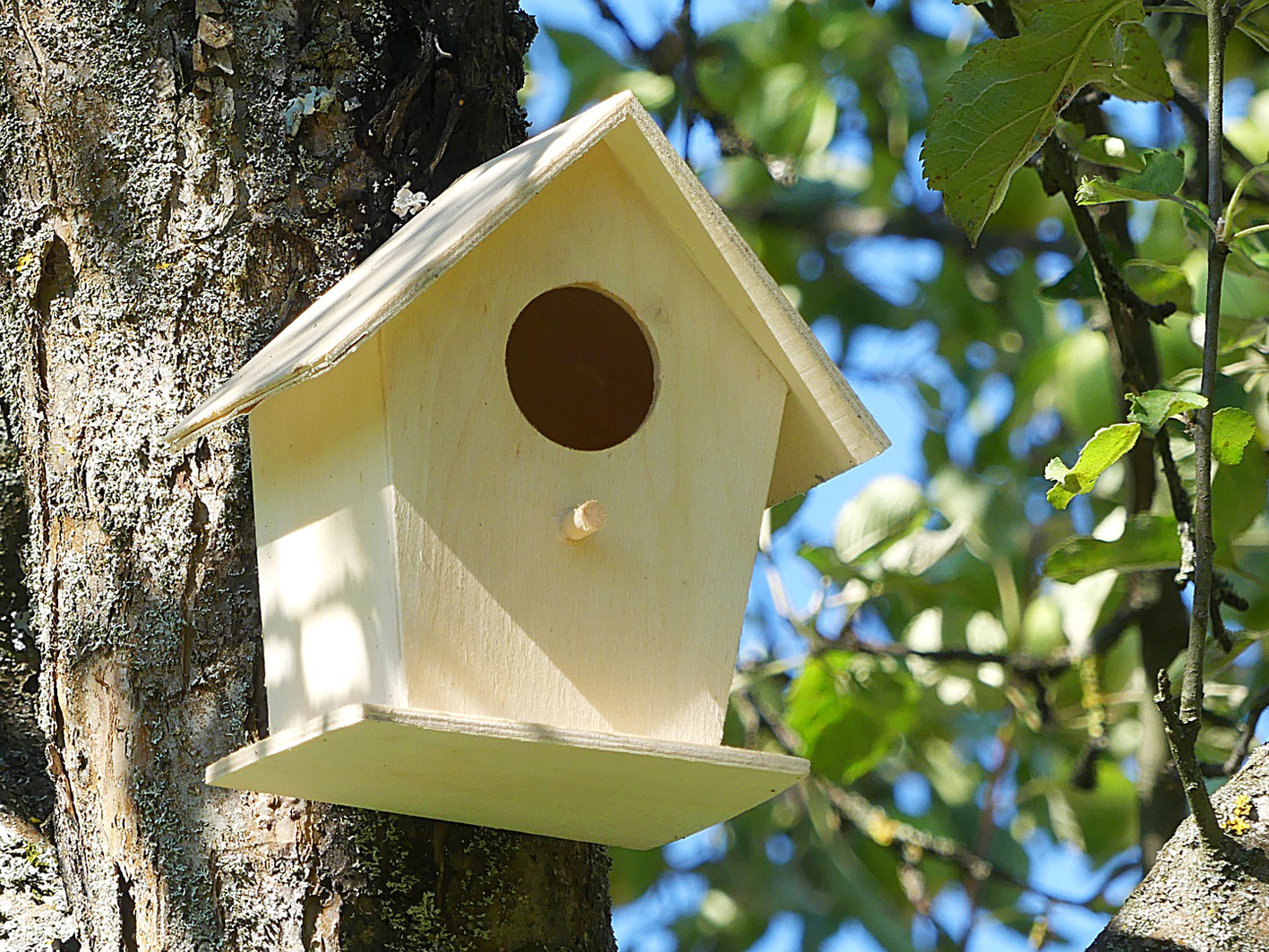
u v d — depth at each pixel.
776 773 3.49
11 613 4.68
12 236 4.18
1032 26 3.79
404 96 4.12
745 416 3.88
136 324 4.01
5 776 4.44
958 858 7.32
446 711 3.34
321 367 3.20
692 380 3.81
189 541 3.89
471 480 3.47
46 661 4.07
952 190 3.98
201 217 4.02
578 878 4.02
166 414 3.94
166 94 4.10
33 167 4.17
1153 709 6.19
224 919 3.75
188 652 3.86
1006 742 8.25
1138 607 6.25
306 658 3.63
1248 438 3.16
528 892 3.90
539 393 4.29
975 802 8.78
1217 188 3.18
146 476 3.93
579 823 3.84
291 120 4.06
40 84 4.17
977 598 7.64
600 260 3.74
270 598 3.78
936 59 9.16
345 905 3.72
